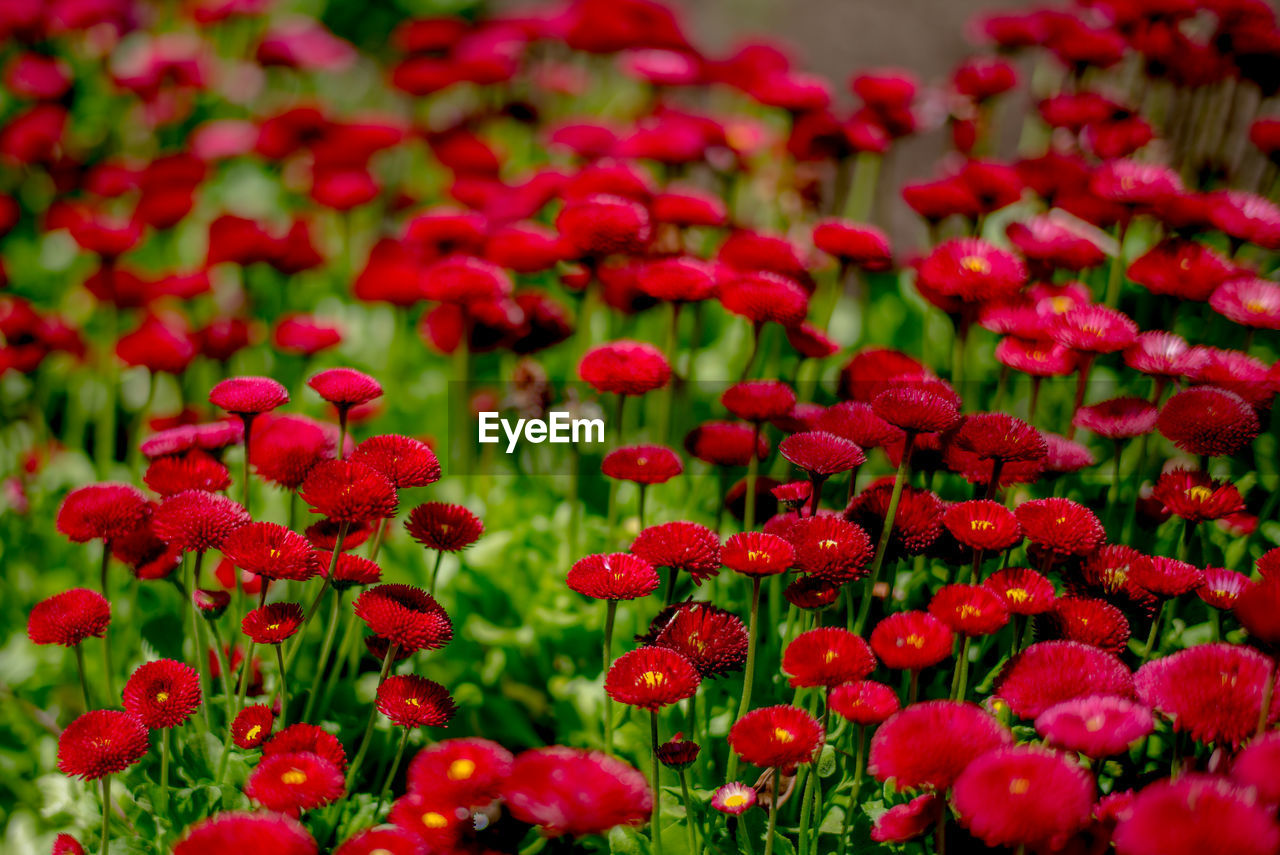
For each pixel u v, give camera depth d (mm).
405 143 3014
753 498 2186
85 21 3010
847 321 2740
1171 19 2404
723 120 3098
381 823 2111
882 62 4750
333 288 3051
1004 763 1971
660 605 2254
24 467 2342
